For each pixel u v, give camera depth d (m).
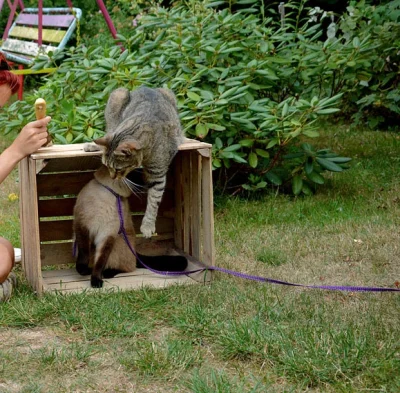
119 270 3.62
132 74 4.29
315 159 4.49
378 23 5.40
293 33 4.88
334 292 3.42
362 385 2.83
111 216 3.51
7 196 4.62
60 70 4.70
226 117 4.34
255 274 3.62
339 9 6.06
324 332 3.08
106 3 7.88
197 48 4.44
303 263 3.72
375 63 5.40
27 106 4.47
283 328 3.11
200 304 3.30
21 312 3.23
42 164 3.43
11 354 3.01
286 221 4.21
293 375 2.88
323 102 4.32
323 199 4.48
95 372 2.92
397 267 3.65
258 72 4.40
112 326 3.14
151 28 4.88
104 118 4.20
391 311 3.23
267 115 4.30
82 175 3.69
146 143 3.49
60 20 6.13
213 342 3.07
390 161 5.07
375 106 5.73
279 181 4.52
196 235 3.70
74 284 3.52
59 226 3.72
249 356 2.98
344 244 3.87
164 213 3.88
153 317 3.24
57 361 2.95
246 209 4.35
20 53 6.38
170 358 2.95
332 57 4.71
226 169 4.60
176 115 3.77
